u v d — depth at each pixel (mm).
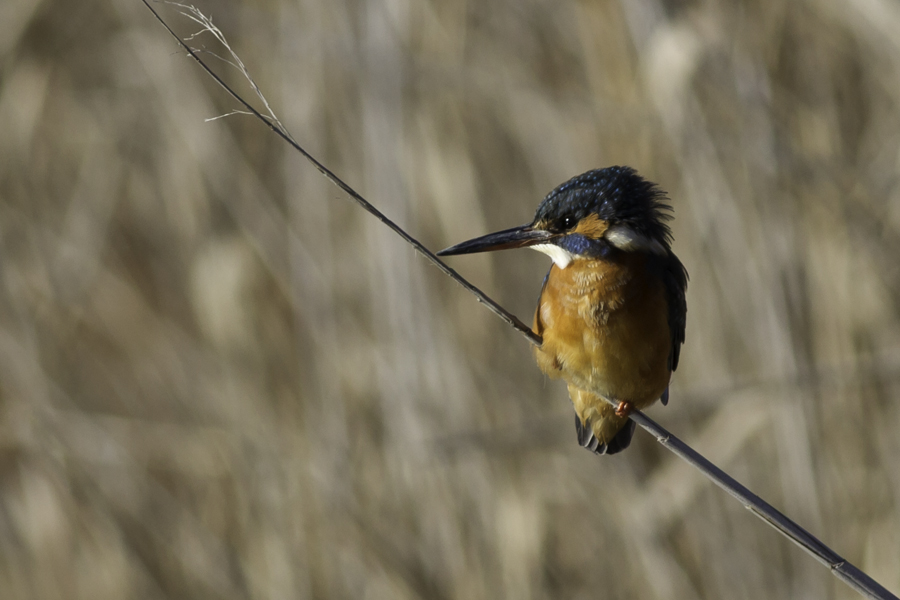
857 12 10703
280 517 10641
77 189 12414
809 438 9875
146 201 12609
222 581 10688
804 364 9938
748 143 10250
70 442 10898
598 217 6816
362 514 10508
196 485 11219
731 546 10367
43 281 11641
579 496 10805
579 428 7688
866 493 10094
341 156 11266
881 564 9844
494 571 10273
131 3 11828
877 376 9781
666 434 5918
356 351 10898
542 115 11188
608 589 10547
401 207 10508
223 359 11109
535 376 11211
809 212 10398
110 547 10680
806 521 9914
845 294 10312
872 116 11266
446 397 10484
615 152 10688
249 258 11211
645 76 10227
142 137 12758
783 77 11141
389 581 10164
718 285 10438
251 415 10883
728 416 10273
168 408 11539
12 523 10898
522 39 11781
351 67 11039
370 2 10867
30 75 12297
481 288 11281
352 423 10773
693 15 10641
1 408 10836
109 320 12016
